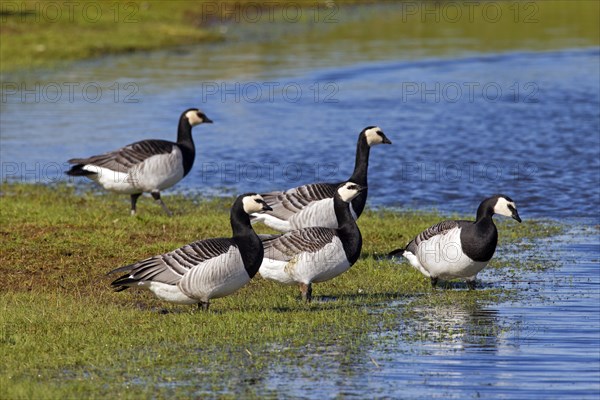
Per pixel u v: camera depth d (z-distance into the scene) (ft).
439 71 129.59
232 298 46.98
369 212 68.33
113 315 42.93
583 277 51.83
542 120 101.50
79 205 68.64
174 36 153.48
